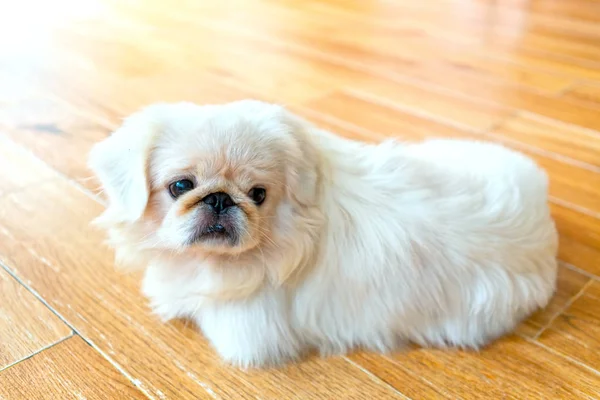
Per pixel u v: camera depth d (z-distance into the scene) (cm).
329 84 228
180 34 278
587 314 125
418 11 309
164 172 99
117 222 106
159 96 219
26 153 180
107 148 105
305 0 326
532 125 198
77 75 235
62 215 153
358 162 112
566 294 130
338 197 108
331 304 111
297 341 114
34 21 291
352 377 111
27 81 229
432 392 108
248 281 107
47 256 139
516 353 115
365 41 270
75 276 133
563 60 246
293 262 105
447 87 225
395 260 108
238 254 105
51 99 215
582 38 269
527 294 118
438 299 113
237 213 98
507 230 116
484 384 109
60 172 171
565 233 148
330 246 108
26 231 146
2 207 155
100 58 251
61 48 260
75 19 295
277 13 306
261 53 256
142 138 100
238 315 111
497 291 115
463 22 291
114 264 136
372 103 213
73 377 109
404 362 114
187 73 238
